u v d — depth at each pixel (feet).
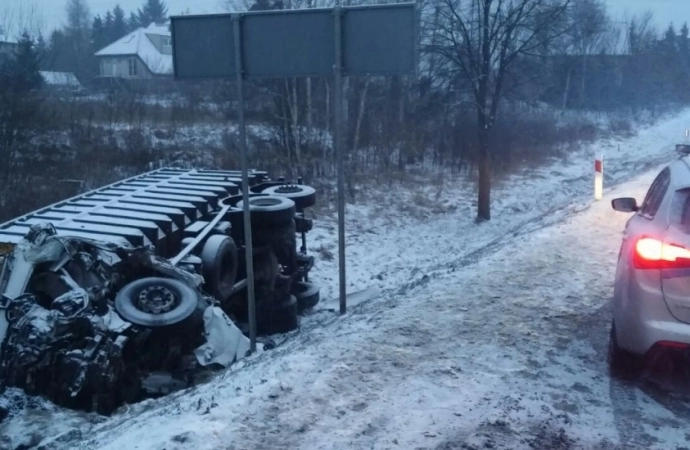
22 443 19.44
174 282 27.35
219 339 27.84
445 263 48.60
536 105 108.99
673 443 15.17
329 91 101.81
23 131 83.82
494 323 23.11
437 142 104.73
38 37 144.56
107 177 78.48
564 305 25.11
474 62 70.44
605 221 42.06
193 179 46.34
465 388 17.80
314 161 88.28
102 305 24.95
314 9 26.30
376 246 61.36
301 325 38.68
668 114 207.62
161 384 25.54
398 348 20.72
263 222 37.04
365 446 14.69
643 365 18.62
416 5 25.66
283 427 15.58
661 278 16.81
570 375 18.86
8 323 22.74
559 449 14.67
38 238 25.29
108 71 233.35
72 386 21.71
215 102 124.77
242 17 26.63
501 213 73.87
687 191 17.79
